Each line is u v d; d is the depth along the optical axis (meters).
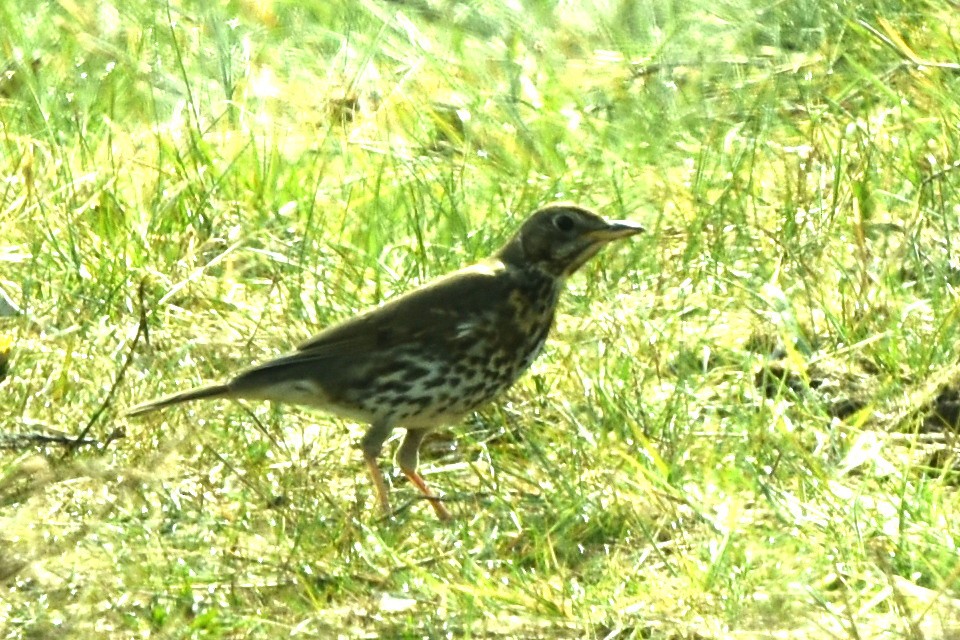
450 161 16.72
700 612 9.93
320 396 11.70
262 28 19.36
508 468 11.73
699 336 13.22
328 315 13.41
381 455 12.35
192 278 13.78
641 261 14.38
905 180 15.02
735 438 11.69
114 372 12.61
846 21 17.59
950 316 12.91
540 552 10.68
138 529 10.66
